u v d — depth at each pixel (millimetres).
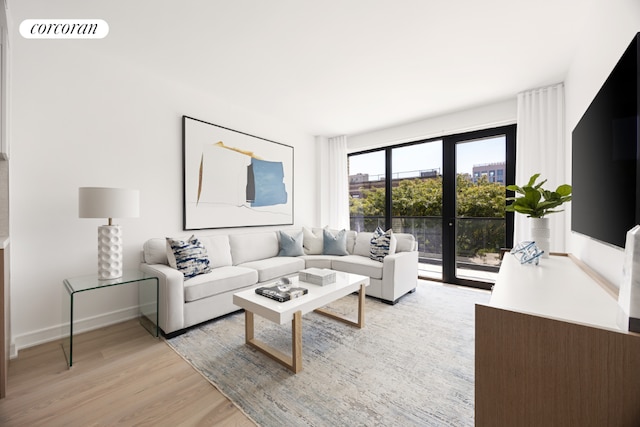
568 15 1953
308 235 4102
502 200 3596
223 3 1874
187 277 2496
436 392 1600
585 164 1536
